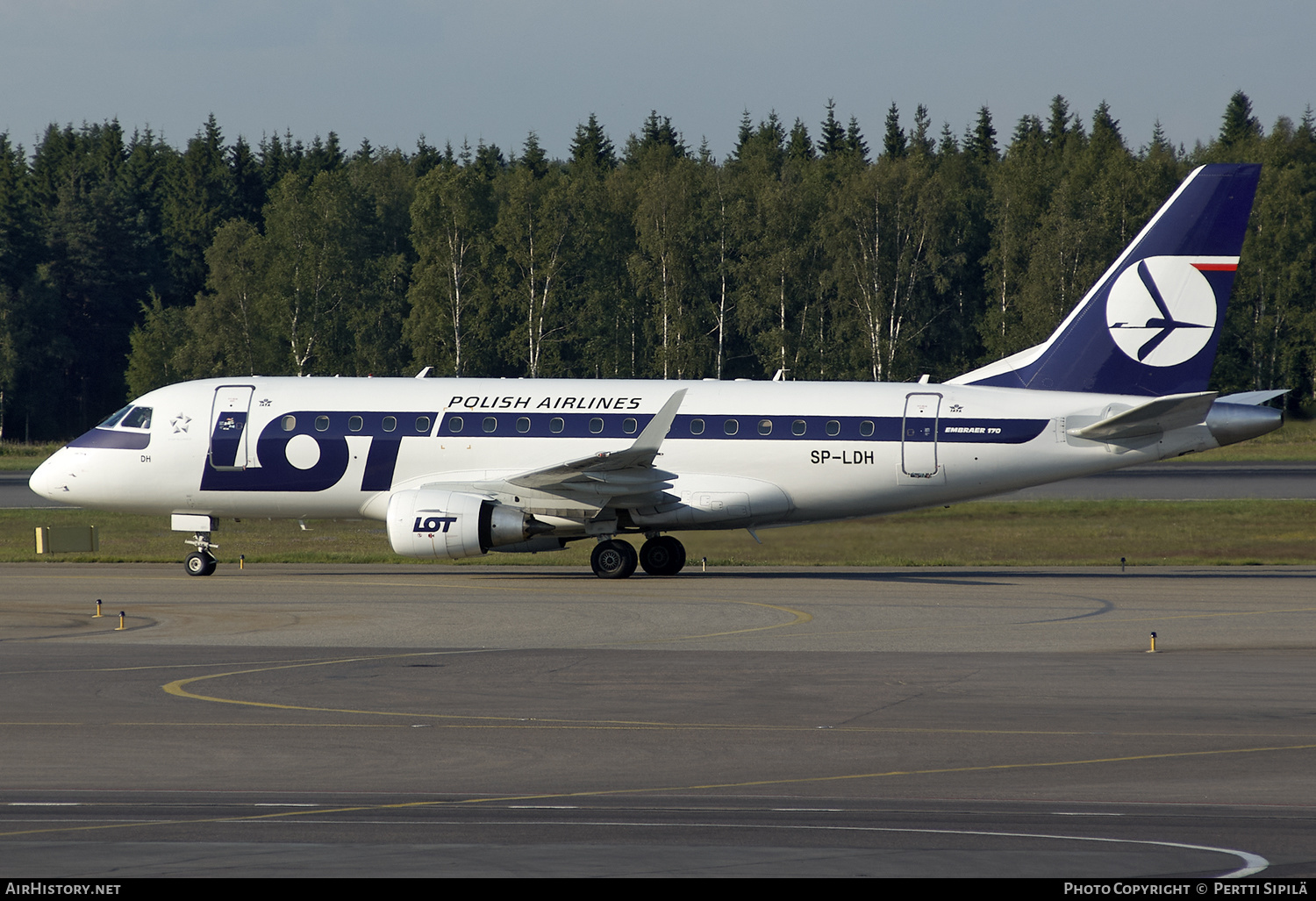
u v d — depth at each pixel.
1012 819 46.66
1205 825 45.97
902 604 110.81
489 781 52.56
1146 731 61.34
